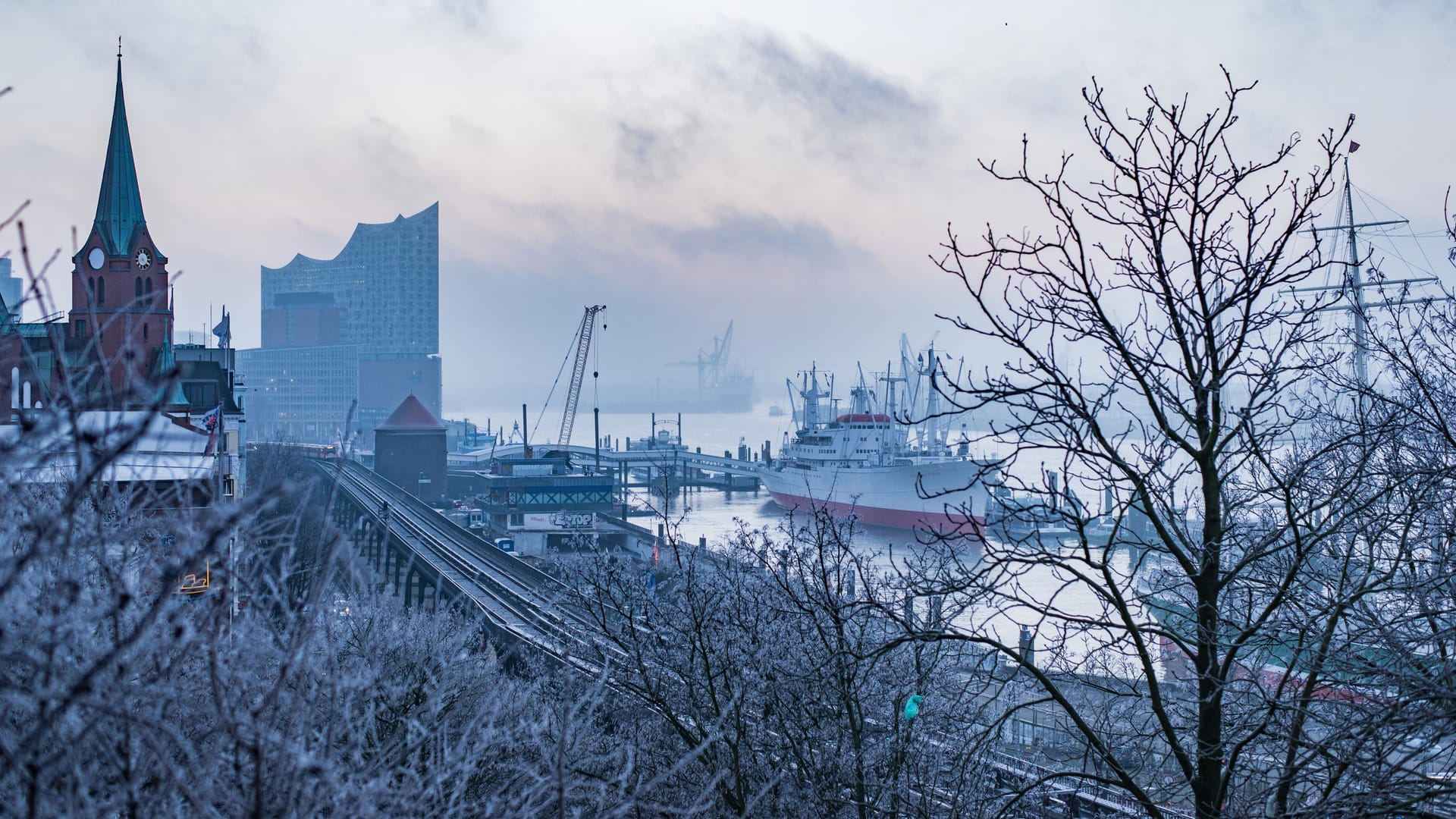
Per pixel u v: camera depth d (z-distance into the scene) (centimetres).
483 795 1284
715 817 1945
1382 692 1402
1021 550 1426
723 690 2350
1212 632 1327
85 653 726
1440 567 1380
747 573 2486
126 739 713
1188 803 1667
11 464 699
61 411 695
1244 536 1510
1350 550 1429
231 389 9706
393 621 1900
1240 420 1298
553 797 1146
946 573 1755
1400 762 1127
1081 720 1399
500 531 14888
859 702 2088
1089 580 1359
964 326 1300
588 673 2047
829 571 2188
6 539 709
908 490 14562
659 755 2256
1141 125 1261
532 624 5012
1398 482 1367
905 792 1889
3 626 653
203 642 740
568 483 16450
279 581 863
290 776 836
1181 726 1708
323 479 14250
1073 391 1268
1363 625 1466
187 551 725
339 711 939
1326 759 1334
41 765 648
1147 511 1324
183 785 721
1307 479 1602
